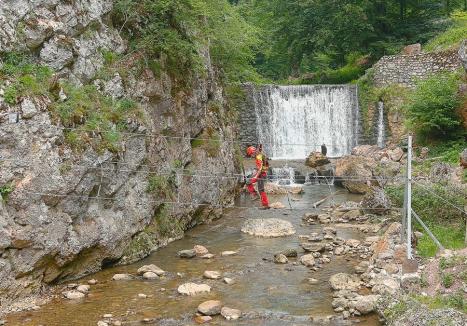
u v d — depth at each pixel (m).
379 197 15.98
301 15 33.75
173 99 14.38
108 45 12.35
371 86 27.89
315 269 10.79
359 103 28.00
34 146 9.19
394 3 33.88
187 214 14.42
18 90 9.19
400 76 26.89
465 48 20.14
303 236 13.60
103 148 10.48
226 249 12.60
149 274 10.34
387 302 8.09
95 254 10.54
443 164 17.56
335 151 28.27
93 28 11.95
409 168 10.30
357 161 21.53
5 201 8.72
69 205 9.71
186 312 8.49
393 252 10.68
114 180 10.85
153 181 12.46
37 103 9.37
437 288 8.12
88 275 10.45
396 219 14.24
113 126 11.07
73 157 9.77
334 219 15.59
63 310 8.55
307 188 22.08
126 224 11.30
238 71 26.44
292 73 38.47
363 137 27.77
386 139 26.84
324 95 28.20
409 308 7.53
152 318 8.22
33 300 8.93
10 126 8.87
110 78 11.81
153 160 12.66
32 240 8.91
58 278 9.80
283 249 12.52
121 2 12.91
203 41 17.81
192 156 15.50
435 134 21.98
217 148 17.08
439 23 33.34
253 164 23.98
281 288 9.69
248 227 14.36
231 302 8.97
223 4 20.64
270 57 39.12
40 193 9.12
